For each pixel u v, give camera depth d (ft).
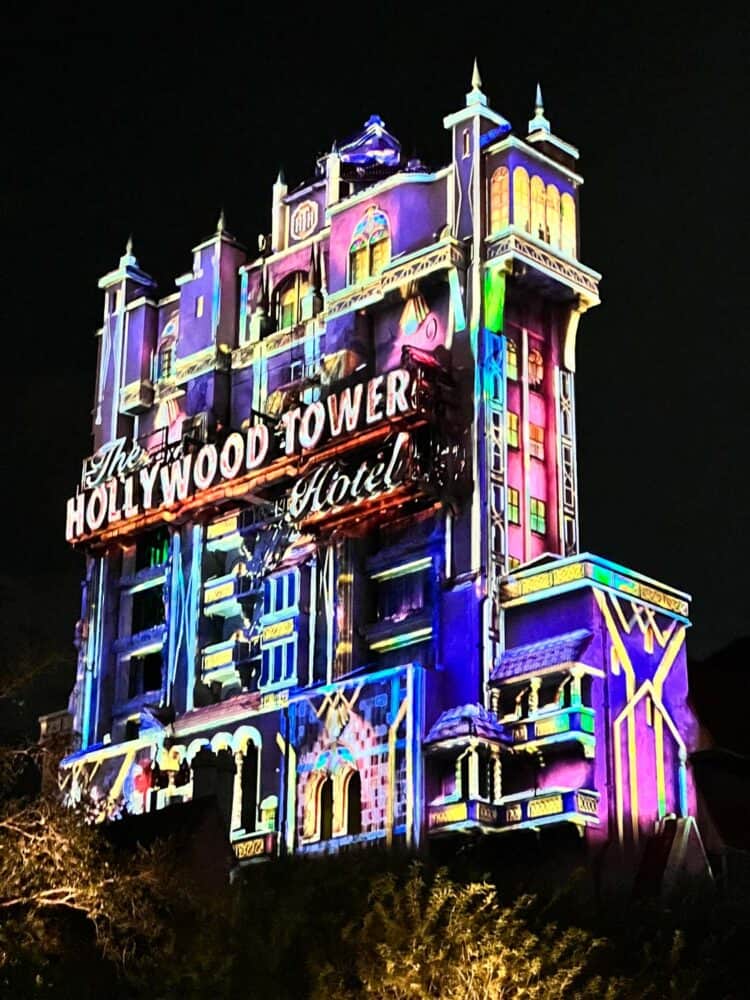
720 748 263.70
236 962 132.57
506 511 280.10
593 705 258.16
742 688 276.21
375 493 280.92
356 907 142.51
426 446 281.13
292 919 135.23
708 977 165.27
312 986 131.34
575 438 298.97
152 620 334.85
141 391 347.15
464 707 263.29
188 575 321.93
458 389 285.64
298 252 330.13
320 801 276.62
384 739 267.80
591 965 155.53
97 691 333.21
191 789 294.66
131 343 355.36
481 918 139.85
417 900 143.43
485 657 268.21
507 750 262.26
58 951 145.28
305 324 319.88
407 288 296.92
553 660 259.80
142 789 308.60
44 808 132.77
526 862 254.88
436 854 259.39
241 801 290.97
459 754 260.21
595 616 262.47
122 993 145.69
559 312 303.89
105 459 347.15
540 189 299.99
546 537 288.30
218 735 299.99
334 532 294.05
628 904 189.47
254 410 316.19
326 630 289.74
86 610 343.26
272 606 302.86
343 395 293.23
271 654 298.56
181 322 343.67
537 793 254.47
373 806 265.54
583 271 301.84
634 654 266.77
